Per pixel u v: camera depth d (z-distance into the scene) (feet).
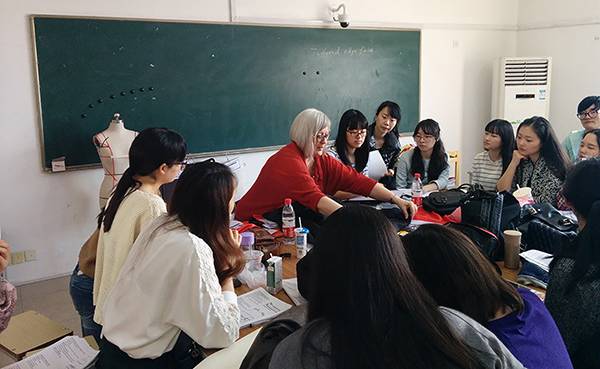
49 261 14.03
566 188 5.46
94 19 13.58
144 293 5.28
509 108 20.24
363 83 18.47
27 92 13.15
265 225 9.27
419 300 3.09
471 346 3.21
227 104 15.96
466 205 8.09
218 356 5.31
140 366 5.41
